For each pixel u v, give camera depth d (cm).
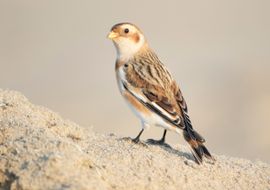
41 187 744
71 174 760
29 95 2041
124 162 862
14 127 862
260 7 3609
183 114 950
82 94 1980
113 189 782
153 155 900
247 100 1953
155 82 977
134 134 1675
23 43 2700
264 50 2681
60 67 2292
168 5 3541
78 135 937
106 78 2139
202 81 2070
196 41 2895
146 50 1064
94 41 2756
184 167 894
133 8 3475
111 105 1877
